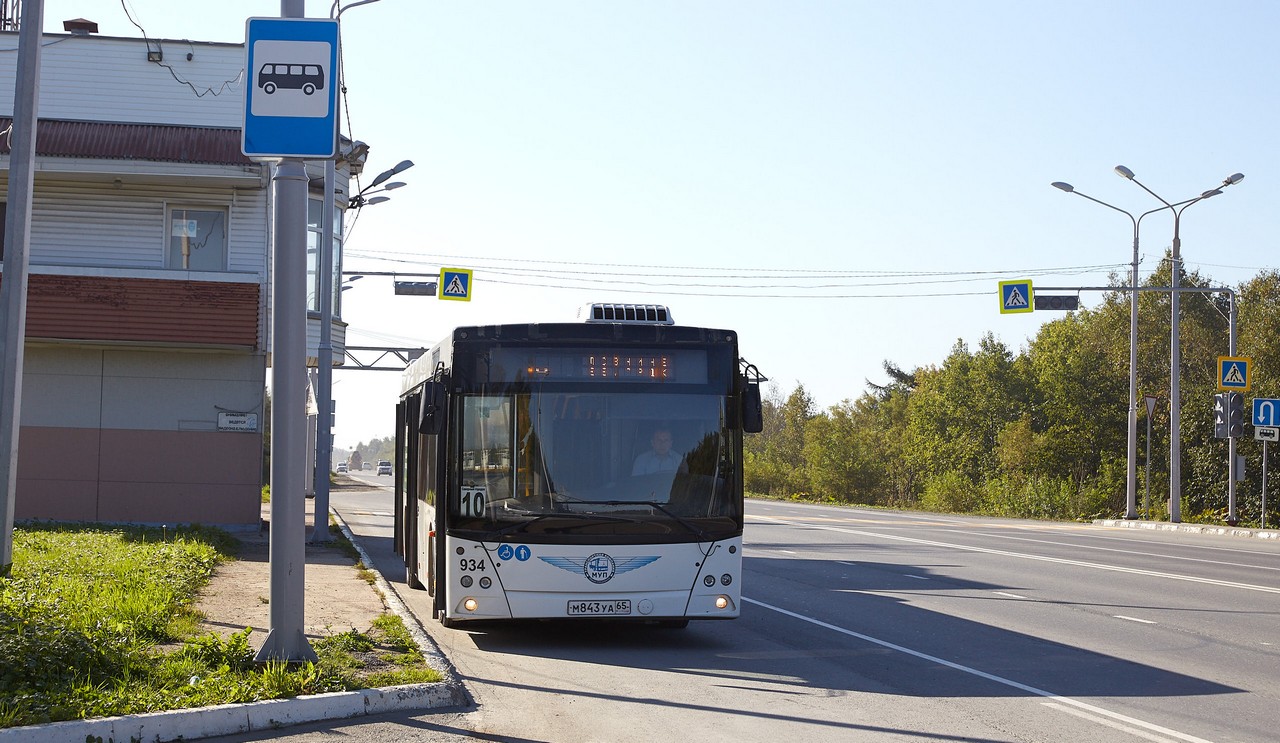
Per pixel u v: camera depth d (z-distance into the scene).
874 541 27.50
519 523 10.80
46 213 23.33
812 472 87.62
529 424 10.99
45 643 8.06
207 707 7.29
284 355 8.84
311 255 26.23
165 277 22.09
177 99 24.56
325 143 8.87
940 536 29.77
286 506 8.80
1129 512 39.72
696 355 11.33
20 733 6.52
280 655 8.70
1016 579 18.30
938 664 10.41
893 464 88.62
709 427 11.21
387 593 14.16
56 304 21.42
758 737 7.46
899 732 7.63
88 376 22.75
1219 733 7.68
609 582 10.78
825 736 7.50
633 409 11.11
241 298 21.98
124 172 22.48
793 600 15.49
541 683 9.30
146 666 8.24
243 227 23.98
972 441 76.25
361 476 128.00
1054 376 67.94
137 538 18.78
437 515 11.55
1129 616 13.78
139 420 22.86
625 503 10.91
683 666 10.23
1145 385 64.88
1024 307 31.72
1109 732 7.67
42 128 22.56
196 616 11.14
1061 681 9.56
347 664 8.91
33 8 12.36
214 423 23.03
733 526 11.09
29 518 22.38
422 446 14.57
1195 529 35.50
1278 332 51.03
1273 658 10.77
